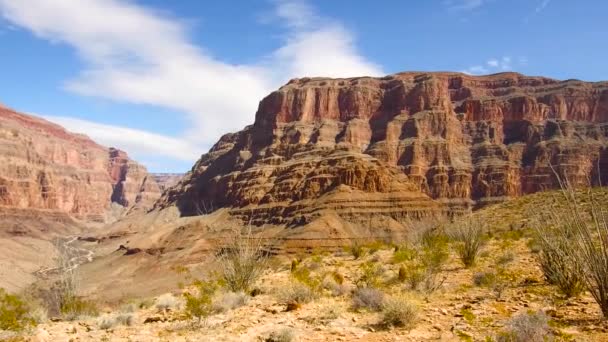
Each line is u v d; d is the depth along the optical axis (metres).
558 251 12.48
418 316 11.12
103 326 13.37
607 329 8.98
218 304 15.07
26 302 14.32
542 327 8.80
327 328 10.88
